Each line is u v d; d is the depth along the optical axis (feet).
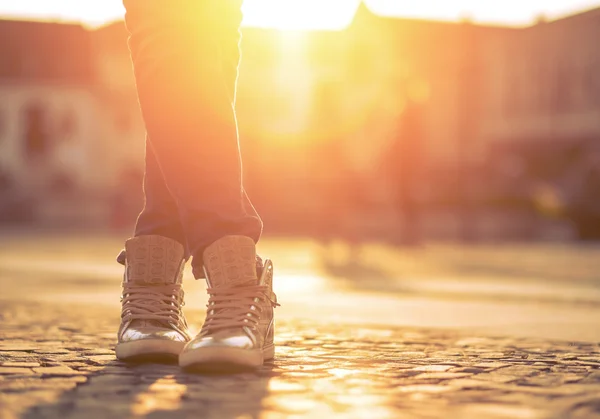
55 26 157.99
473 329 11.19
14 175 152.35
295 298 19.79
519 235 108.47
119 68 152.97
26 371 5.79
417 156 69.92
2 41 154.61
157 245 6.83
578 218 109.60
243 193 6.64
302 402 4.63
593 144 136.15
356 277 32.30
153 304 6.65
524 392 5.06
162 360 6.40
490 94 151.23
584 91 137.80
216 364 5.73
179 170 6.23
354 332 9.53
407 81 72.74
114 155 152.25
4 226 140.15
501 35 150.00
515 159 143.02
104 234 110.73
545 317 14.53
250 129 149.07
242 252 6.29
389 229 104.22
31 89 152.76
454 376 5.72
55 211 140.87
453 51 153.17
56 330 9.30
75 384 5.22
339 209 58.29
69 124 152.76
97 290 21.11
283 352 7.13
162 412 4.33
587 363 6.57
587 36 137.90
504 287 26.81
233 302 6.12
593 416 4.36
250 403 4.59
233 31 6.66
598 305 18.43
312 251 63.57
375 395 4.89
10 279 26.86
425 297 20.83
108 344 7.68
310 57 151.94
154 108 6.15
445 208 115.65
